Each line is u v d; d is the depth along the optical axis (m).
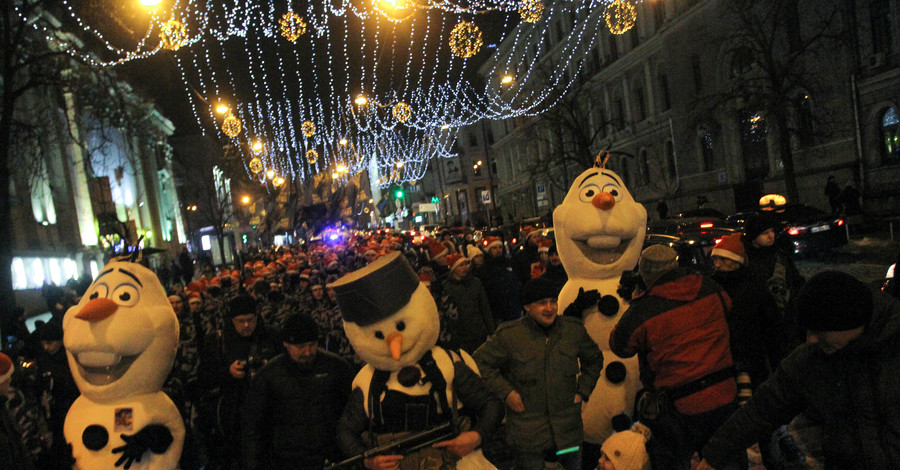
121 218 39.12
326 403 3.87
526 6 16.61
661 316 3.64
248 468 3.76
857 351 2.18
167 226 51.72
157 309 4.14
